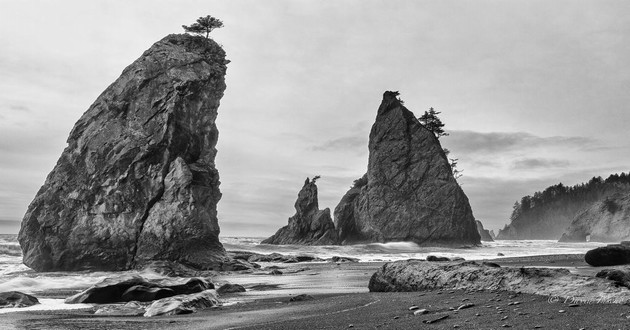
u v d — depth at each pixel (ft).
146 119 143.23
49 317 46.75
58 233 130.72
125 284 63.00
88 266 128.88
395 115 351.05
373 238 324.19
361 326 32.48
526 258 142.20
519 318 30.17
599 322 26.81
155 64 151.53
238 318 42.04
